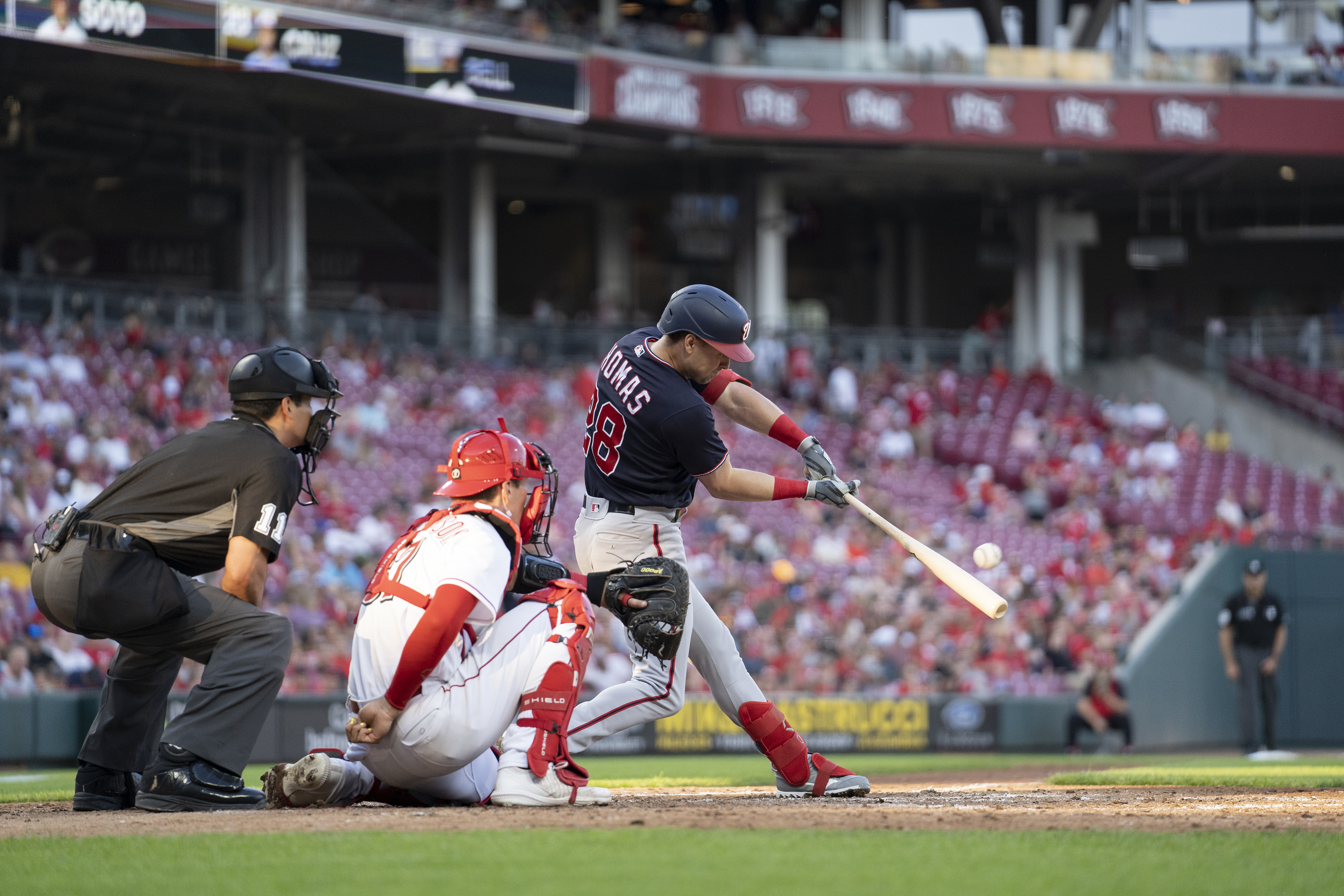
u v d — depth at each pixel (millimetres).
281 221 80938
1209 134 90375
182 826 13531
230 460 15586
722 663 16797
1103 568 67438
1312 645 57406
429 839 11891
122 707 16500
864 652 56375
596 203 108688
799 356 85688
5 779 27953
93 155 74188
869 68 86812
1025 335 104562
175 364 62562
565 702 15336
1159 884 9867
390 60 69875
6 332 58312
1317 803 16828
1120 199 111188
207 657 15977
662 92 81875
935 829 12781
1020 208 104438
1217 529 73375
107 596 15039
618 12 92750
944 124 87562
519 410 73250
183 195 77938
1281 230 109375
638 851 11203
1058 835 12281
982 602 15469
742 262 98250
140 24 60750
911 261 117375
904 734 49031
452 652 14672
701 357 15805
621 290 105812
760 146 90625
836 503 16250
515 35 75312
